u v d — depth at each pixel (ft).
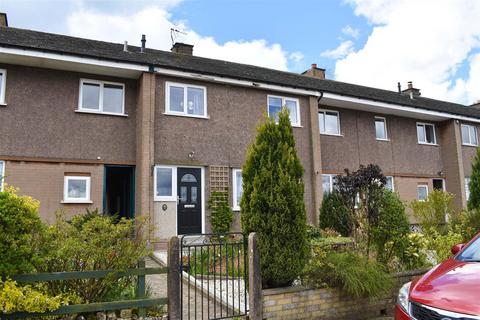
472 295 12.37
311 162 49.32
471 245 17.47
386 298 22.43
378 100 55.11
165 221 39.91
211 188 42.68
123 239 17.72
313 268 21.02
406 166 60.85
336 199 36.99
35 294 14.94
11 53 34.65
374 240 25.79
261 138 21.56
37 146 36.83
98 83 40.70
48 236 16.24
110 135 40.24
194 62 48.83
